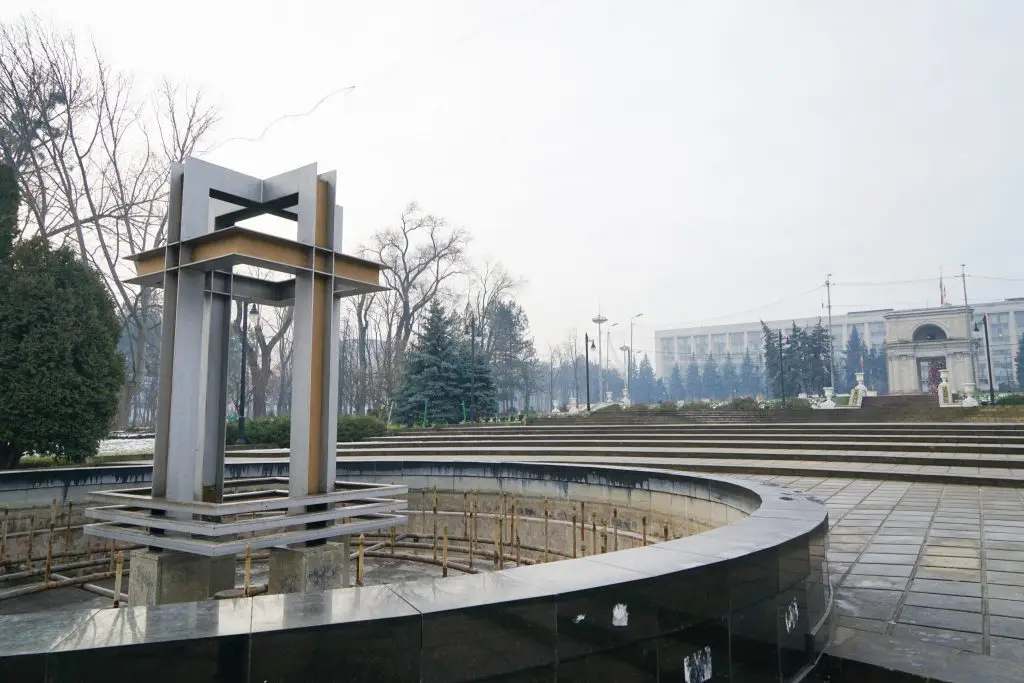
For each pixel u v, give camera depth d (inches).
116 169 1187.3
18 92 1023.6
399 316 2096.5
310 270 253.6
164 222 1220.5
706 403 2208.4
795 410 1583.4
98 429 646.5
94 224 1160.2
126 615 103.6
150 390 2140.7
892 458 653.9
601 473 408.2
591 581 124.7
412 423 1644.9
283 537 228.5
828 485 532.1
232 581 267.9
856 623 199.9
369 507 258.2
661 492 372.2
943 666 165.3
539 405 4296.3
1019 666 164.7
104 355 657.0
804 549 176.6
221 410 275.3
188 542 222.2
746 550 153.6
